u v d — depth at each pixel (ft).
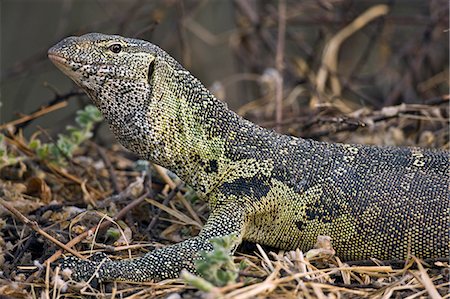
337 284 30.32
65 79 90.74
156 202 39.17
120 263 32.50
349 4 64.95
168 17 82.94
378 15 64.23
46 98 88.79
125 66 34.27
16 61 94.63
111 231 35.24
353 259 35.06
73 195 42.93
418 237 34.27
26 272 32.76
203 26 85.40
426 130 47.85
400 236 34.37
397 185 34.78
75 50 33.81
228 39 72.79
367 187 34.71
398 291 30.89
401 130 48.39
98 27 72.79
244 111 57.47
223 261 28.27
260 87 66.28
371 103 59.72
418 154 35.94
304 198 34.68
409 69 61.52
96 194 42.14
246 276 29.66
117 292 31.17
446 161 35.65
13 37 95.45
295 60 66.13
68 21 92.12
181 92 35.29
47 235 33.06
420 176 35.09
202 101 35.45
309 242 35.04
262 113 58.34
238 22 68.39
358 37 74.13
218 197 34.81
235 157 35.01
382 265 33.60
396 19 65.46
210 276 28.45
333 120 44.65
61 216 37.52
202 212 39.83
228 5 85.87
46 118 81.97
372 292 30.07
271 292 28.89
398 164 35.53
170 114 35.04
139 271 32.27
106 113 35.04
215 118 35.37
